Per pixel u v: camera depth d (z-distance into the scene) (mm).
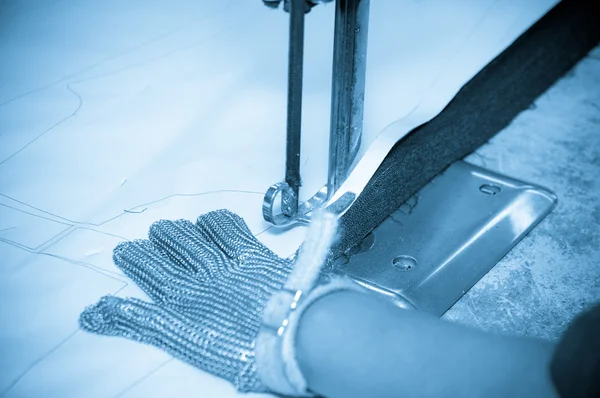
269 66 1220
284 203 872
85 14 1383
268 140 1057
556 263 943
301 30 756
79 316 755
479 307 859
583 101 1379
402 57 1150
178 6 1420
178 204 930
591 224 1027
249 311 725
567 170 1162
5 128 1049
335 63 836
